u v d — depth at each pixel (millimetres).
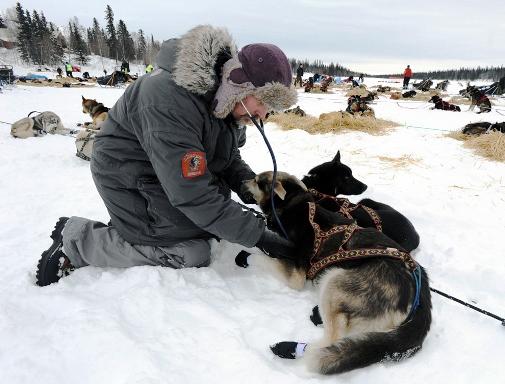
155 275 2344
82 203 3859
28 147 6426
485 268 2730
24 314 2008
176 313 2076
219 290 2361
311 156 6031
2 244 2916
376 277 2064
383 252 2146
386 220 2947
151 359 1710
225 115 2174
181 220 2451
